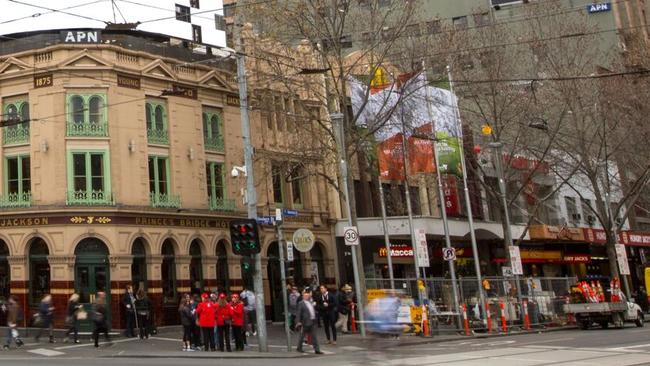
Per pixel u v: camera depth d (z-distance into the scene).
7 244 29.14
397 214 37.72
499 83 34.25
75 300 25.45
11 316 23.70
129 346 23.61
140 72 30.69
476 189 41.19
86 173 29.05
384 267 38.09
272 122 35.66
